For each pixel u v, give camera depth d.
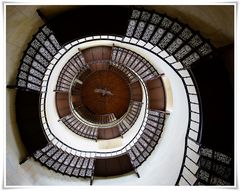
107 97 11.05
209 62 5.58
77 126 9.64
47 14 5.75
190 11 5.27
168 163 6.93
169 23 5.45
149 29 5.62
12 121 6.42
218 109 5.59
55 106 9.05
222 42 5.39
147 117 8.40
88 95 11.02
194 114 6.32
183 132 6.69
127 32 5.79
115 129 10.03
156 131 8.04
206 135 5.59
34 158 6.94
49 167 7.28
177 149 6.80
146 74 8.55
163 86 8.34
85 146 8.78
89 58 9.01
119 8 5.86
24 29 5.64
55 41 5.86
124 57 8.85
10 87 5.94
